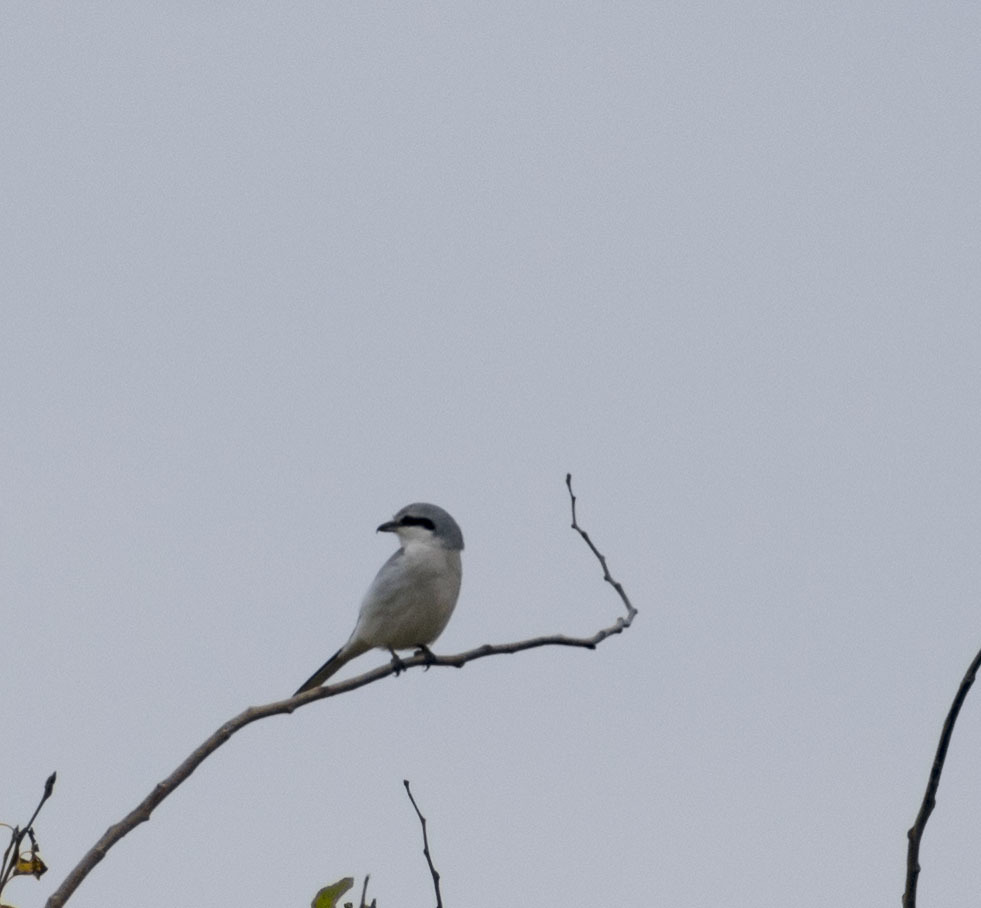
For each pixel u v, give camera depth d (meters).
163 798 8.01
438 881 8.68
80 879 7.37
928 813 7.62
